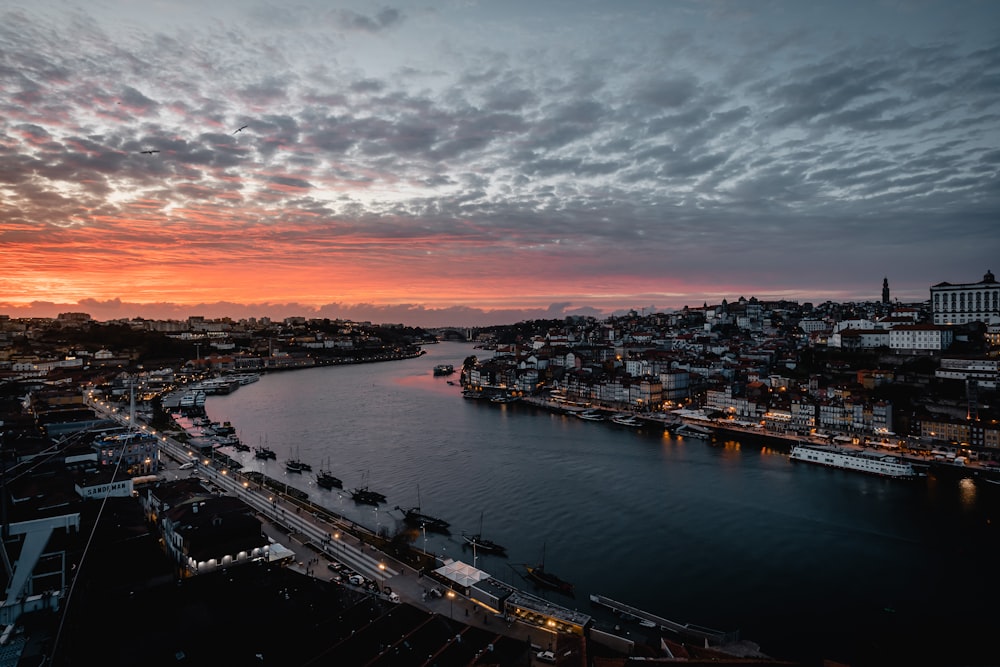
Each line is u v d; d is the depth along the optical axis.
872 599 135.38
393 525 182.38
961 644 117.44
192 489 167.62
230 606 110.25
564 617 114.88
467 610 121.00
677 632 119.38
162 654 94.06
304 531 162.38
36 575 121.25
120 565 126.00
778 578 145.75
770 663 88.56
